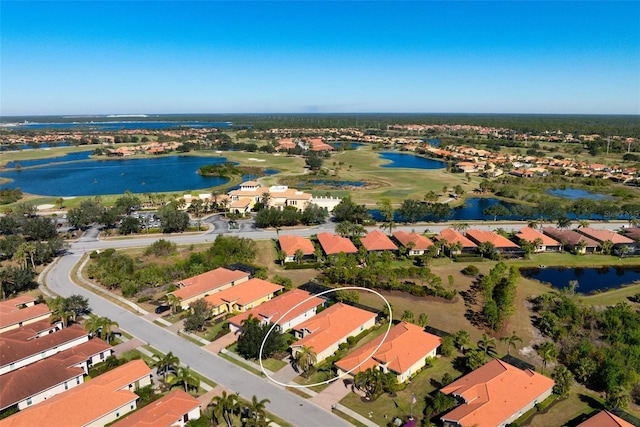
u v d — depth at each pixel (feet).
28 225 465.06
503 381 212.02
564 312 297.74
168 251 435.12
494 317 285.23
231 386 227.20
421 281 369.50
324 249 429.38
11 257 429.38
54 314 287.28
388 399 217.36
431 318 303.89
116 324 271.49
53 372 224.33
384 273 367.04
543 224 559.79
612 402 206.90
